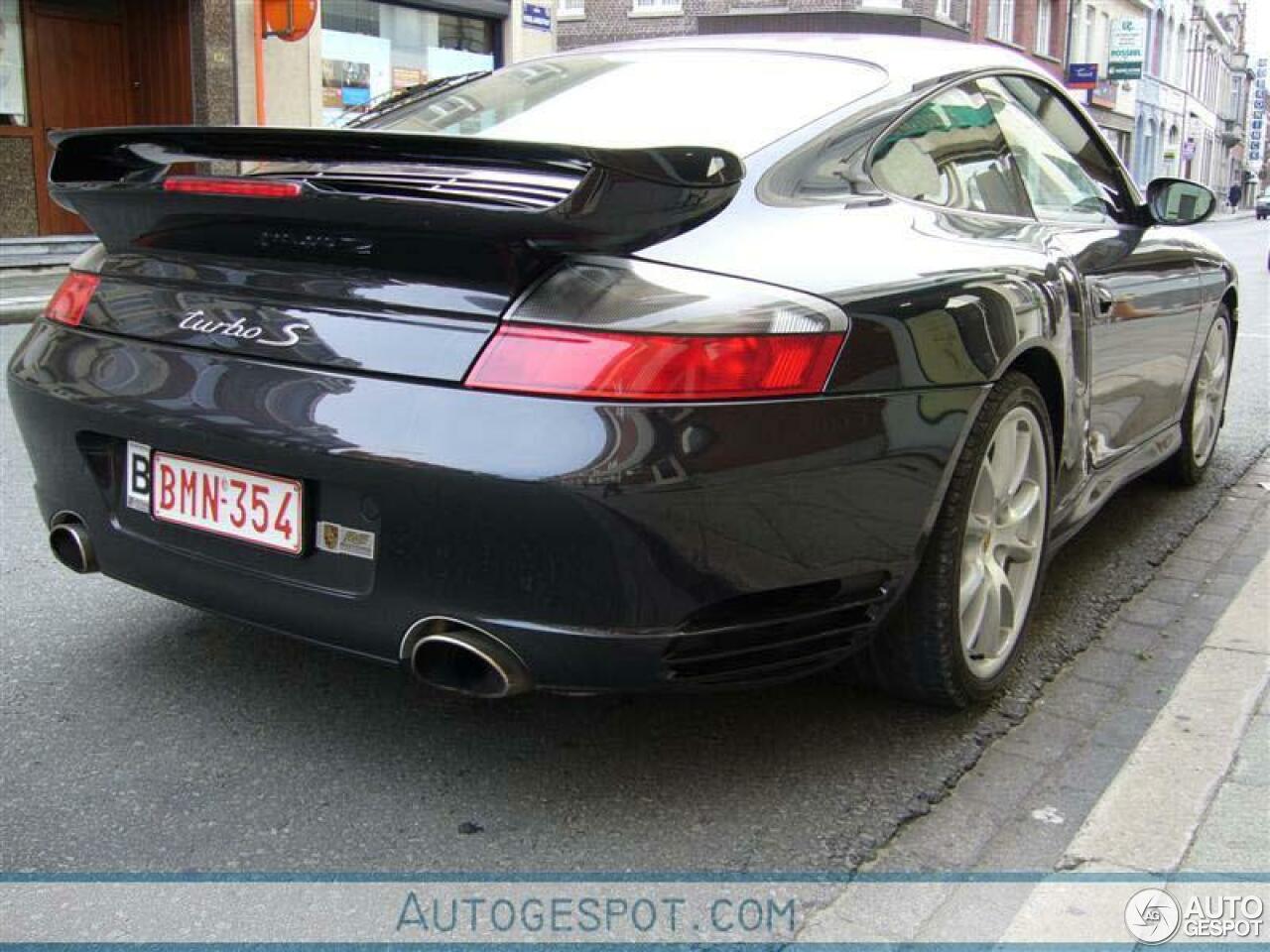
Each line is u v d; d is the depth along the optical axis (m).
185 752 2.77
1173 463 4.92
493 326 2.22
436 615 2.29
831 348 2.32
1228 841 2.41
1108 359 3.56
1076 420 3.28
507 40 18.42
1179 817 2.50
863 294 2.42
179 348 2.56
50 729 2.86
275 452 2.36
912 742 2.86
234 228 2.53
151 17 14.21
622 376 2.13
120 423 2.61
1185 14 57.66
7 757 2.73
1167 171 57.12
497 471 2.14
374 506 2.31
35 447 2.90
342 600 2.39
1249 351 9.43
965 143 3.23
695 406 2.16
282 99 15.39
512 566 2.21
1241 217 62.00
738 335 2.20
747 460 2.20
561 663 2.24
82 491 2.81
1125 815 2.51
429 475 2.19
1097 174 4.06
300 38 14.71
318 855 2.38
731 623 2.32
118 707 2.98
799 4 27.95
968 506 2.73
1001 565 3.00
